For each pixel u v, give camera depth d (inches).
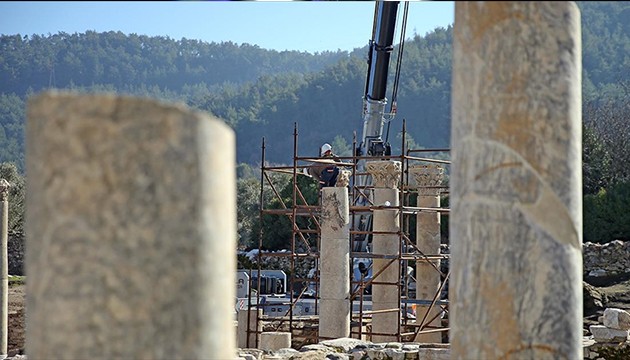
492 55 432.8
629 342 1280.8
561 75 434.0
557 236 429.4
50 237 320.5
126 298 313.3
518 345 421.7
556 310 425.7
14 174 4753.9
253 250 4178.2
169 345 315.6
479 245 429.4
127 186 315.9
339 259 1649.9
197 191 322.7
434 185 2148.1
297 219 4158.5
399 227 1764.3
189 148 321.7
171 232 316.8
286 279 3469.5
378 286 1855.3
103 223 315.3
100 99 319.9
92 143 318.3
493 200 428.1
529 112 428.1
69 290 315.6
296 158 1844.2
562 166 432.8
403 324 2036.2
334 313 1638.8
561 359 426.6
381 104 2300.7
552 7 435.2
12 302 2701.8
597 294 2358.5
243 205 5649.6
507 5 431.2
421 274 2110.0
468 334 430.0
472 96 437.4
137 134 317.7
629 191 3272.6
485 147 431.8
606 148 4220.0
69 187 318.7
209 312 326.0
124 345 312.5
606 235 3272.6
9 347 2303.2
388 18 2257.6
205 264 324.8
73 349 313.6
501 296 424.2
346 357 1286.9
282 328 2009.1
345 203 1663.4
